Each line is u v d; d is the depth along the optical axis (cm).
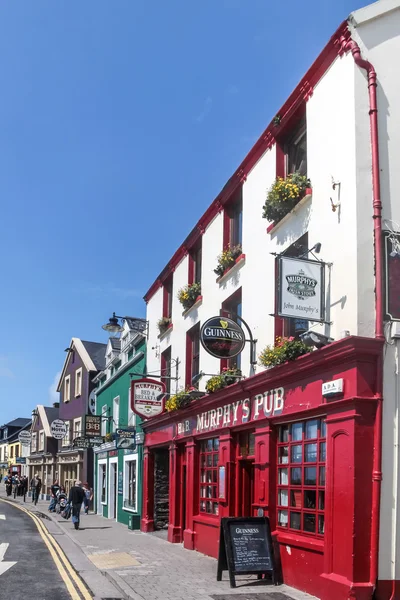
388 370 821
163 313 1977
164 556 1345
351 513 793
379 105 905
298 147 1150
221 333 1160
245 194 1321
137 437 2112
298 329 1073
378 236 850
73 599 868
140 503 2048
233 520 1000
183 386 1684
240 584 975
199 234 1638
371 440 805
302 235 1033
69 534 1811
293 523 991
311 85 1037
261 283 1202
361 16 927
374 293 848
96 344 3809
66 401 3897
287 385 1017
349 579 784
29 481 4938
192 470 1514
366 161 884
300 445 990
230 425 1264
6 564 1176
